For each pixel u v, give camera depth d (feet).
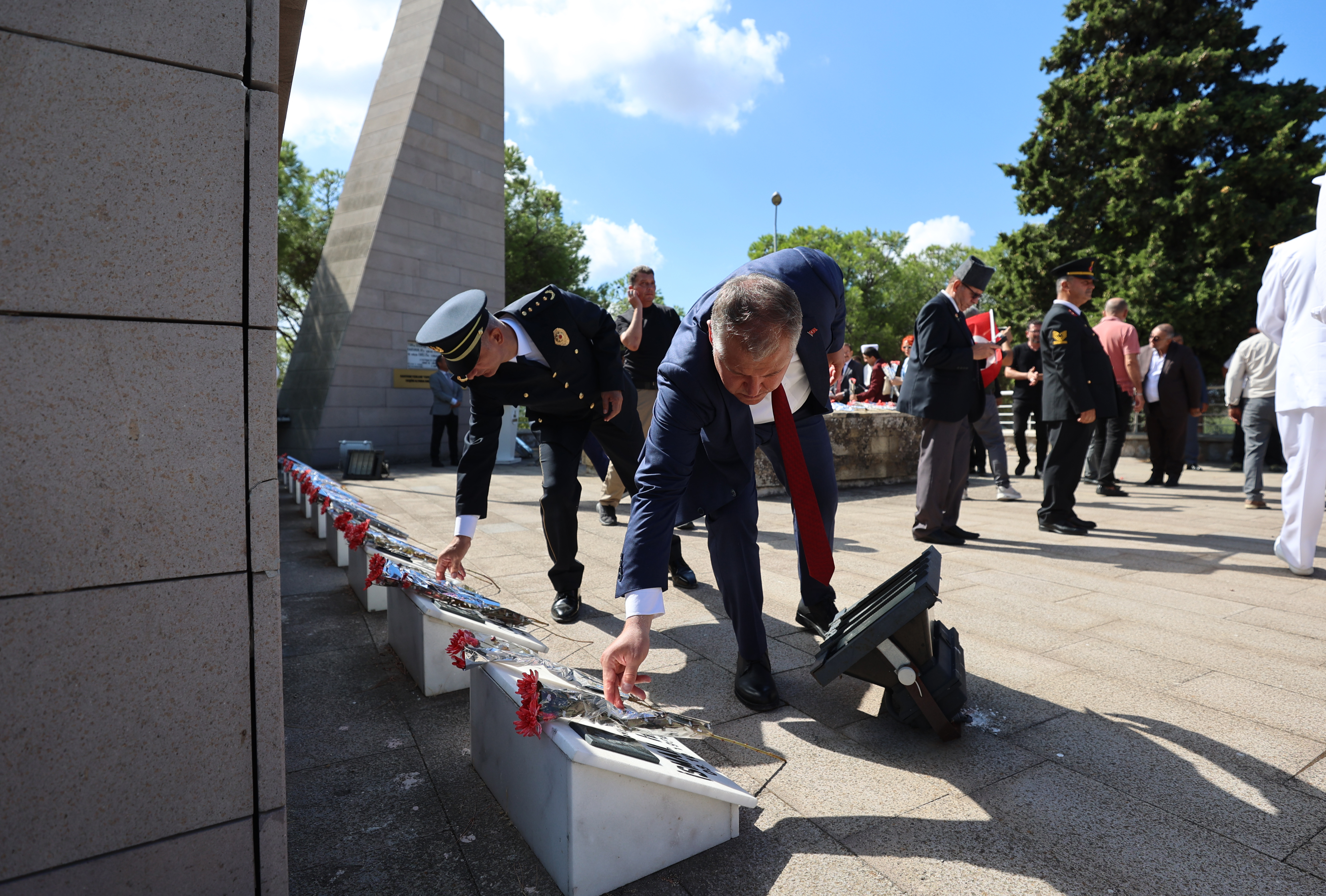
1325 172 62.54
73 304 3.22
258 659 3.75
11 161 3.08
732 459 7.22
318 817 5.41
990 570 13.41
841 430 27.48
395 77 45.24
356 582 11.55
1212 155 68.74
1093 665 8.45
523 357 9.06
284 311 82.28
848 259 176.14
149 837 3.52
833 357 8.66
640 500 5.89
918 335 15.98
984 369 23.56
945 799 5.58
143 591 3.43
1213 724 6.84
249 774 3.76
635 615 5.46
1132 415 40.22
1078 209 73.67
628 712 5.25
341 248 43.47
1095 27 72.38
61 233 3.19
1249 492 21.39
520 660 6.21
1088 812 5.35
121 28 3.27
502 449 42.22
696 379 6.20
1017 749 6.40
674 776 4.76
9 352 3.11
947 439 15.93
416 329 43.83
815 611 9.46
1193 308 63.77
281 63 13.55
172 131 3.40
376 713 7.31
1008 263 79.92
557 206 111.55
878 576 13.05
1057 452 17.35
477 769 6.09
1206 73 67.10
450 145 45.39
